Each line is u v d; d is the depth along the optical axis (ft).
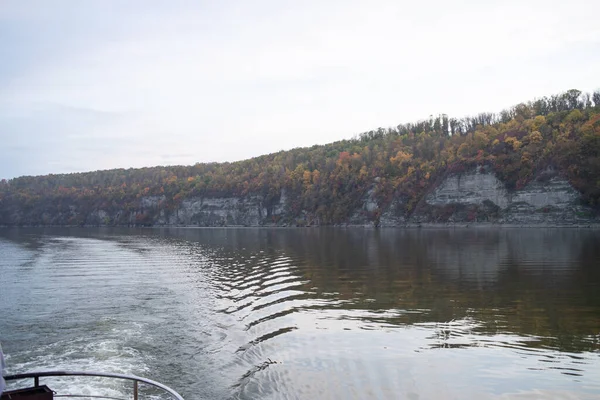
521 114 517.14
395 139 615.57
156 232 436.35
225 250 190.19
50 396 21.20
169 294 87.40
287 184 593.42
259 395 37.96
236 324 62.18
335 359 45.73
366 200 494.18
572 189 345.31
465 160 414.41
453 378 39.88
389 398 36.19
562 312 63.31
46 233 436.35
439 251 160.86
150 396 38.47
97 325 64.18
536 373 40.57
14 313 73.00
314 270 114.73
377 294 79.71
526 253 145.69
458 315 62.80
